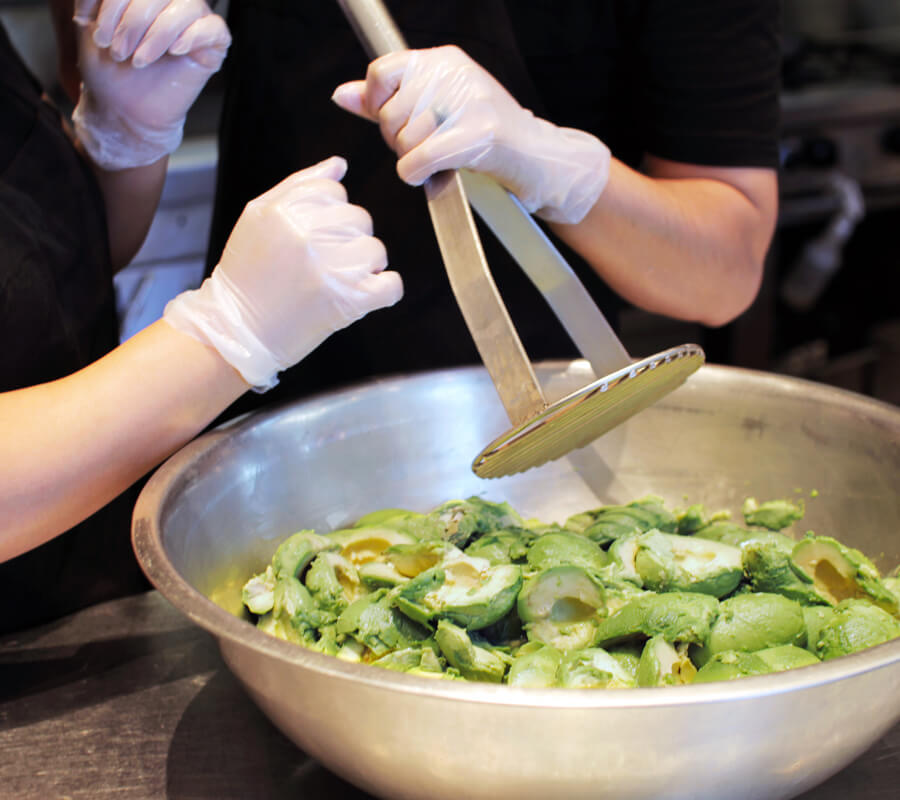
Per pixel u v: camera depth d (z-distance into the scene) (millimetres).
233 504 725
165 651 762
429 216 1008
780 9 945
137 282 1649
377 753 494
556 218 838
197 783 614
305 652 470
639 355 2125
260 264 650
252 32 1006
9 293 736
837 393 777
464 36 960
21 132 823
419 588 648
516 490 883
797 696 456
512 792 481
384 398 824
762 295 2127
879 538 738
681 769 467
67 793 605
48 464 590
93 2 812
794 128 2146
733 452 833
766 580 683
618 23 979
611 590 662
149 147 918
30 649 767
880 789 592
